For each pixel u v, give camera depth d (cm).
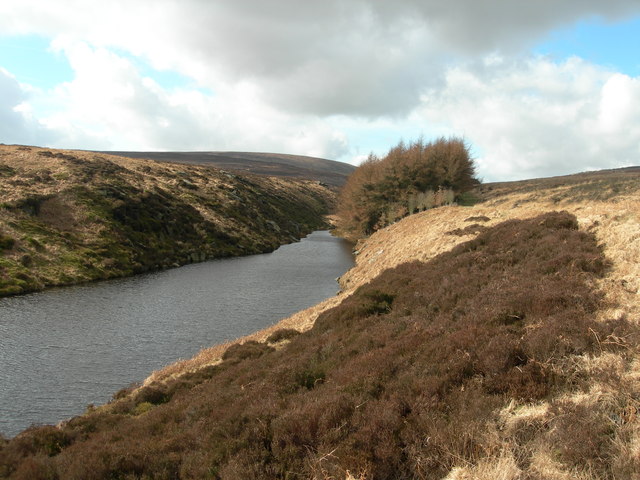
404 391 905
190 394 1510
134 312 3159
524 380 841
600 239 1656
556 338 937
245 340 2267
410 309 1698
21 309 3086
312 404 925
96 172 6606
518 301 1248
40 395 1855
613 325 954
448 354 1019
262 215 9150
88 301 3403
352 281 3950
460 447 693
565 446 644
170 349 2438
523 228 2169
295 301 3600
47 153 7144
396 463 697
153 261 5103
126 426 1282
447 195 6097
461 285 1697
